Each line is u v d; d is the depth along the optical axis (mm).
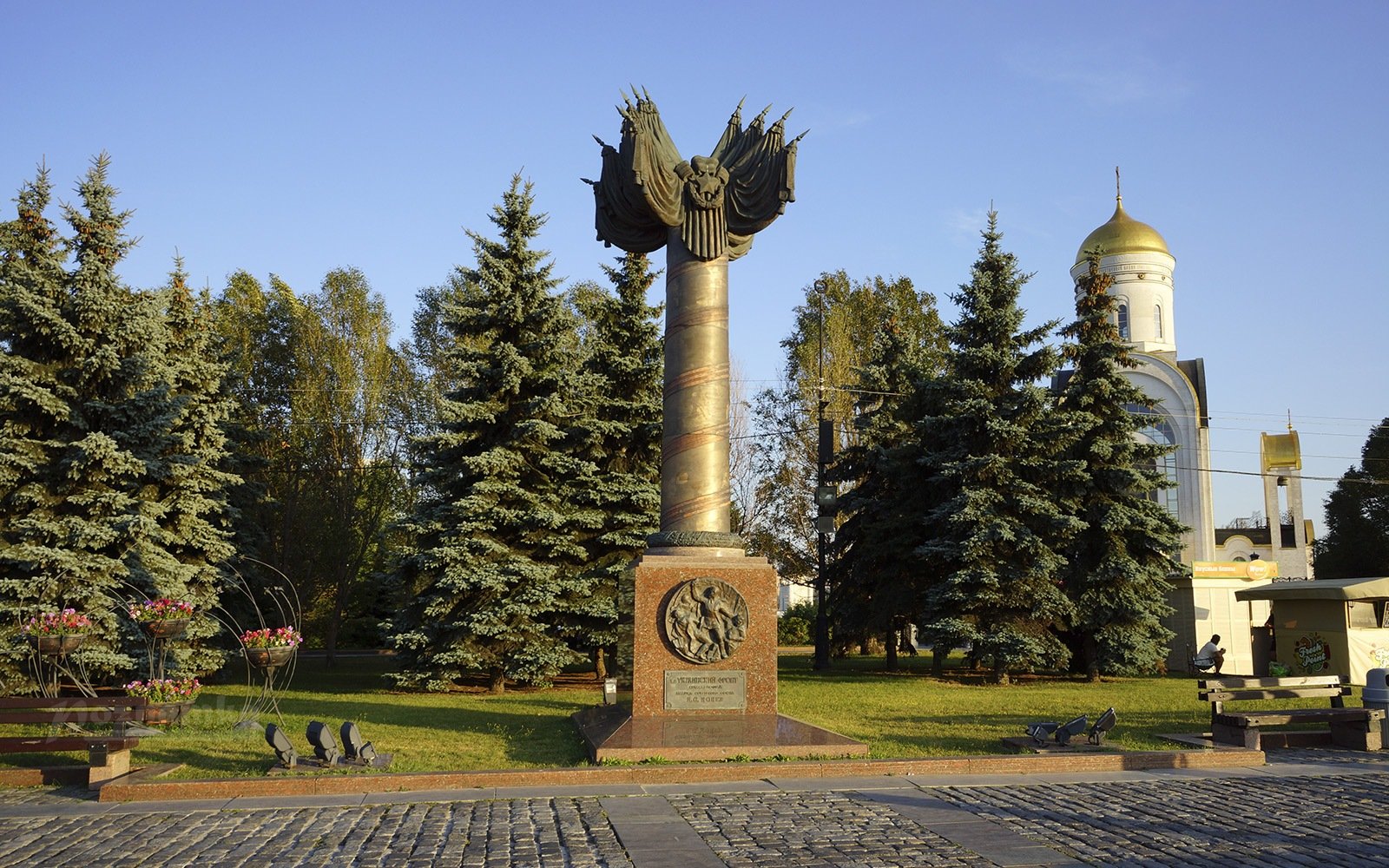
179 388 25031
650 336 27500
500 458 23875
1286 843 8445
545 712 18141
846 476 33281
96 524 20688
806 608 51812
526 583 23641
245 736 14352
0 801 10438
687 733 12656
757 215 15453
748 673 13656
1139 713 17672
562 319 25484
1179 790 10805
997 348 27469
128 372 21688
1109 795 10508
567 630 24250
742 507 45281
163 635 16484
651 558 13922
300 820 9414
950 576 25719
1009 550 25594
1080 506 26797
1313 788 10883
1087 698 20516
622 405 26406
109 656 19859
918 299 49312
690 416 14789
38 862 7965
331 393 40438
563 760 12500
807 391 44344
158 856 8141
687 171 15289
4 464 20672
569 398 25641
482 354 25406
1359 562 55531
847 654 39906
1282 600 24719
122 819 9516
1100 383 27359
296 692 22891
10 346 21688
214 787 10578
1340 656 23156
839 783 11109
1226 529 58688
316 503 37781
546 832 8883
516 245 25547
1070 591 27000
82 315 21500
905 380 32812
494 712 18109
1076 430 26641
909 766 11773
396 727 15766
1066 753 12312
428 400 42406
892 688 22750
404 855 8117
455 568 23062
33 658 19109
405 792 10648
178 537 22906
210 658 23297
